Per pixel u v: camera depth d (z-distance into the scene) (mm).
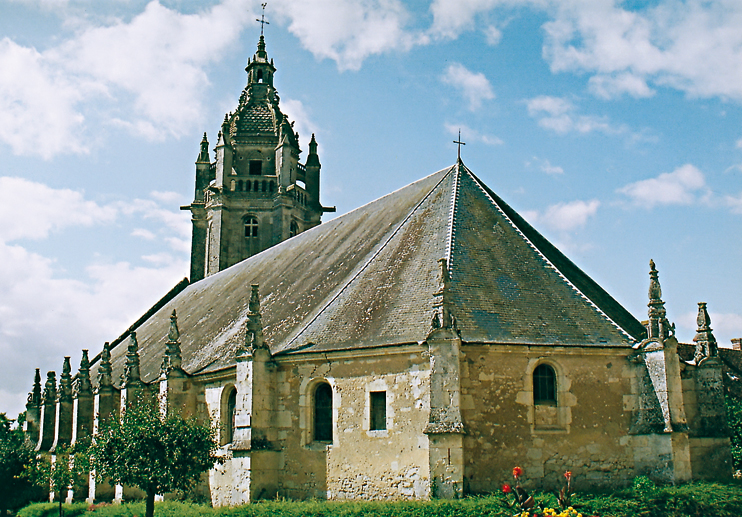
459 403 28984
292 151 66375
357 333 33094
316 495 32531
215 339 45469
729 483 31969
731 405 47469
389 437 31031
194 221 69188
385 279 35750
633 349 31703
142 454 32812
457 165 41875
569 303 33562
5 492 63969
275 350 35688
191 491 41094
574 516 24078
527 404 30656
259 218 65250
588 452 30750
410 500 28750
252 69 69188
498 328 31219
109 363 52062
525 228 40938
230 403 39438
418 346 30578
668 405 30328
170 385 41094
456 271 33562
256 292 35562
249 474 33094
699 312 36406
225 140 66125
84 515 40344
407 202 43469
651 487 28406
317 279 42156
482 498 27422
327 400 33594
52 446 61844
